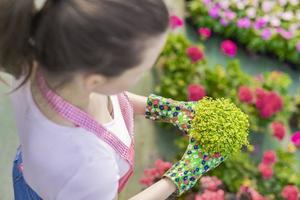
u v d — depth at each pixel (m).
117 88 1.07
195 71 3.36
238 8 3.95
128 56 0.97
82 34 0.92
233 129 1.39
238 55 3.93
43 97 1.12
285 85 3.58
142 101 1.51
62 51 0.95
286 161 3.22
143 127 3.08
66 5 0.94
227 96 3.34
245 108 3.33
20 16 0.95
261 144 3.38
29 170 1.21
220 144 1.36
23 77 1.13
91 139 1.13
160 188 1.33
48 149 1.13
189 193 2.76
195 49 3.29
